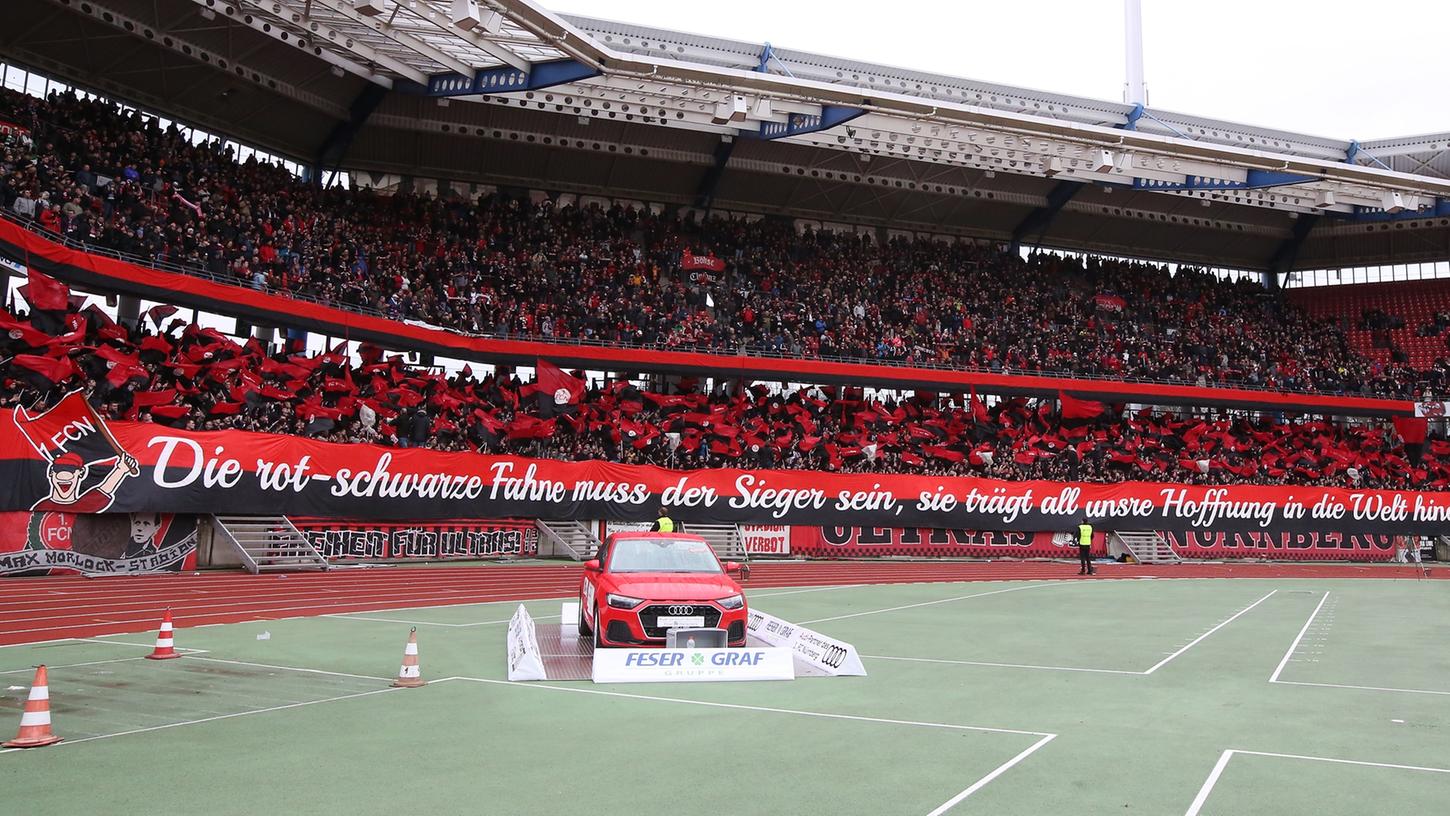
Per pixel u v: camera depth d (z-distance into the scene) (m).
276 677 11.12
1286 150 44.12
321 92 34.28
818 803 6.44
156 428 22.72
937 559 37.62
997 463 41.09
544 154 40.69
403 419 31.00
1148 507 40.72
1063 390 43.66
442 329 34.00
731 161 43.06
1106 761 7.66
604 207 43.84
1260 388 47.78
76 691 10.03
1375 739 8.55
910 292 46.56
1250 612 20.97
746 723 8.99
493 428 32.31
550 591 23.53
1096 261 53.50
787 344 40.62
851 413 41.09
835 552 36.25
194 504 23.22
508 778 6.98
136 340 26.20
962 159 39.06
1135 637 16.19
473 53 29.84
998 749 8.04
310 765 7.27
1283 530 42.56
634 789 6.73
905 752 7.91
